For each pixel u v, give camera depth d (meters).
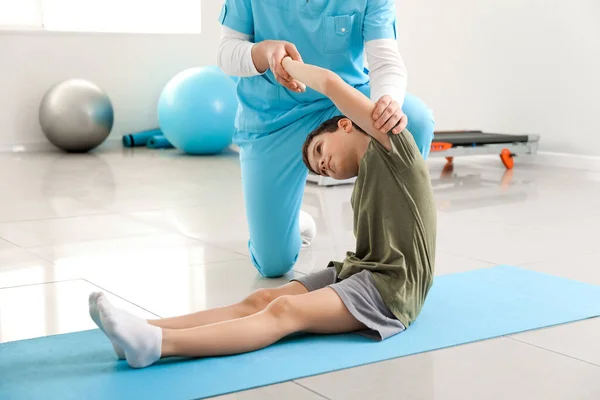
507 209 3.70
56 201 3.89
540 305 2.10
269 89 2.36
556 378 1.61
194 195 4.10
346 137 1.91
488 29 5.62
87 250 2.86
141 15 6.31
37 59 5.97
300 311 1.78
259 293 1.89
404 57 6.27
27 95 5.97
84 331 1.92
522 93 5.46
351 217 3.51
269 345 1.79
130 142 6.29
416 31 6.14
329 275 1.95
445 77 5.96
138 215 3.55
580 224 3.32
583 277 2.44
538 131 5.40
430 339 1.83
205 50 6.54
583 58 5.08
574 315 2.02
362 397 1.51
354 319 1.82
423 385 1.57
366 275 1.86
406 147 1.85
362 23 2.24
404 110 2.26
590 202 3.88
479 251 2.81
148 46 6.35
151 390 1.52
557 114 5.28
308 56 2.29
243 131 2.45
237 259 2.75
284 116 2.32
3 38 5.84
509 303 2.12
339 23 2.23
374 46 2.19
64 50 6.05
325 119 2.32
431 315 2.01
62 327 1.98
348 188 4.33
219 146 5.82
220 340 1.70
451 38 5.88
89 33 6.11
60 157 5.64
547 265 2.60
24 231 3.19
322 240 3.06
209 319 1.82
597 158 5.05
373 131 1.84
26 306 2.17
